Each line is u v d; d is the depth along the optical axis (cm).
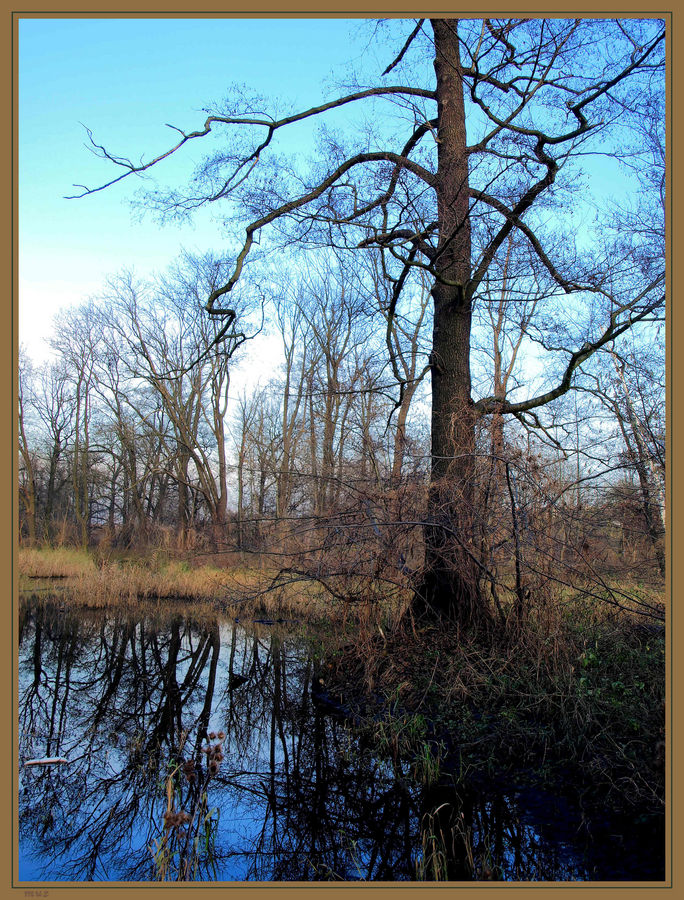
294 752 646
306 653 944
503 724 558
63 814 517
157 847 444
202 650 1143
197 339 2875
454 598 780
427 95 930
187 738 698
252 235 899
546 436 910
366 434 934
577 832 420
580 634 681
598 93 761
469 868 405
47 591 1823
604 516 803
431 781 506
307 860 434
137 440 3400
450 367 856
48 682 944
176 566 1862
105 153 739
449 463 770
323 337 2811
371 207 917
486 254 852
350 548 752
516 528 688
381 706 664
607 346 1112
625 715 504
